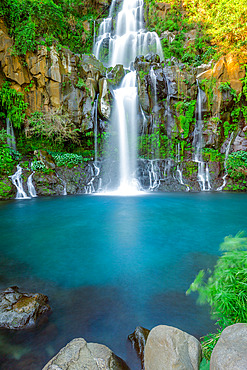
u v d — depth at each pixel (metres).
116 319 2.62
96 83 15.06
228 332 1.33
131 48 21.45
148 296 3.11
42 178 12.66
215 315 2.15
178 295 3.13
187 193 13.45
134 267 4.09
